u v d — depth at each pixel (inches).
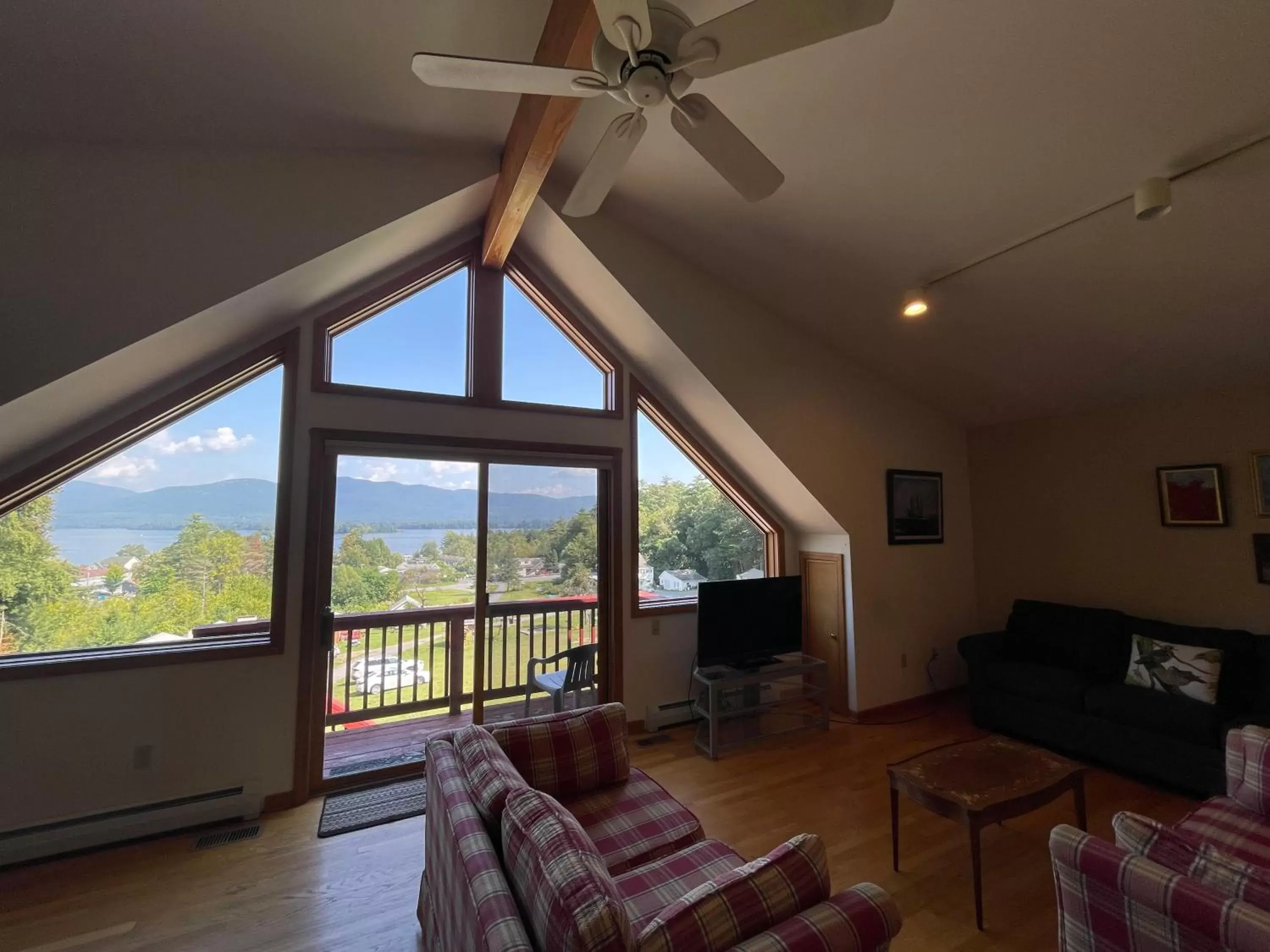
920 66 77.5
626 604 153.5
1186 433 142.9
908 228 110.5
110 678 99.3
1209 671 117.9
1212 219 92.5
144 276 85.2
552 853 44.7
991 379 159.5
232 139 89.9
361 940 74.8
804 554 180.4
